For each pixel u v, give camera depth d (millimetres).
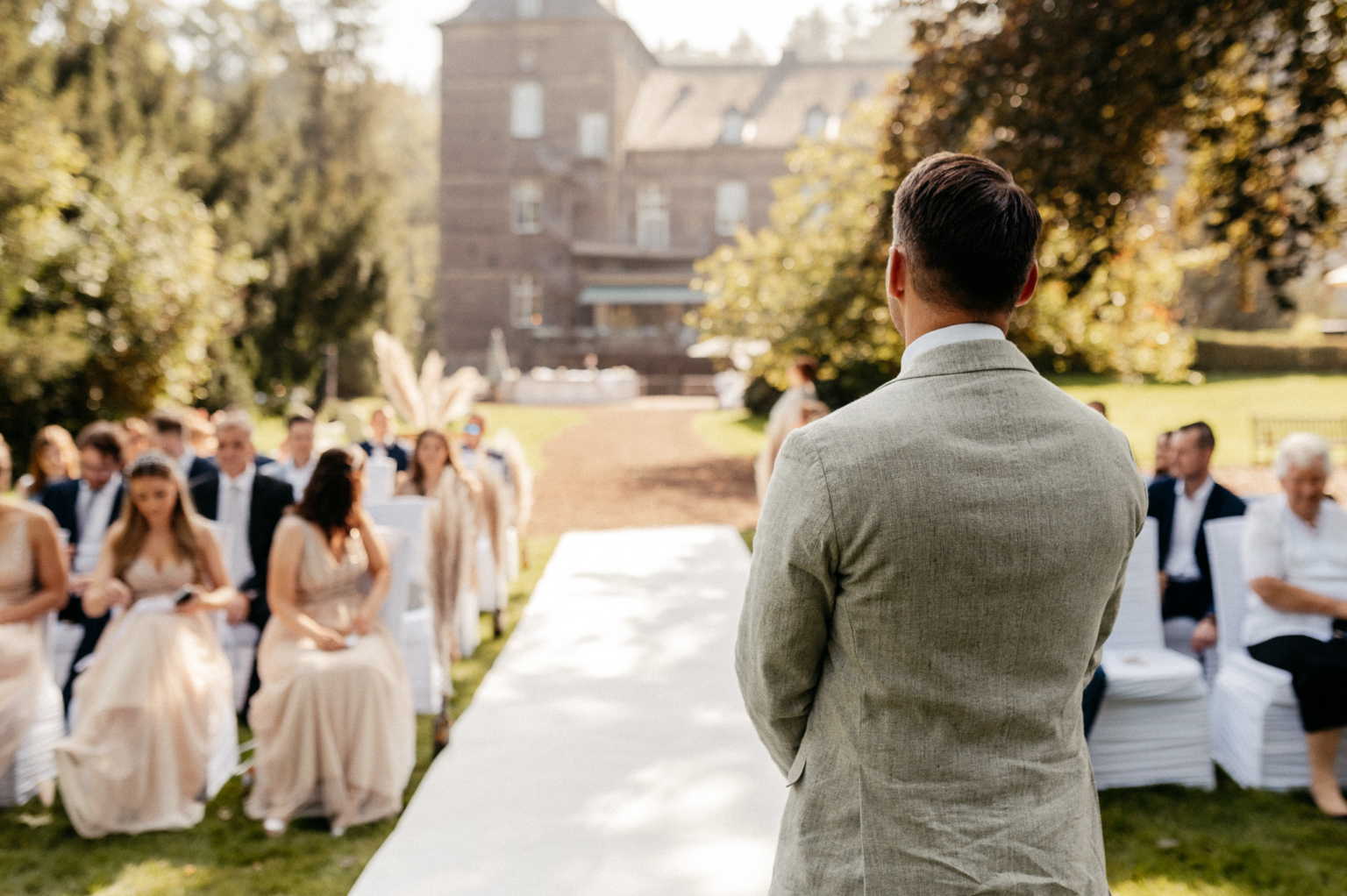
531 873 3146
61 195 12734
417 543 5492
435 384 6555
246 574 5121
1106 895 1349
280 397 22875
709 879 3092
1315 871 3234
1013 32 8367
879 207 10016
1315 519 3883
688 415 27328
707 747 4160
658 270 47594
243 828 3748
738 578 7590
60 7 19891
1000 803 1231
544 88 45344
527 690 4926
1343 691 3717
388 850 3307
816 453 1272
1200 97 8188
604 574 7738
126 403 13609
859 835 1290
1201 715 3949
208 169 23172
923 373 1330
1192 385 24406
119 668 3785
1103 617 1422
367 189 41156
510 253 45500
